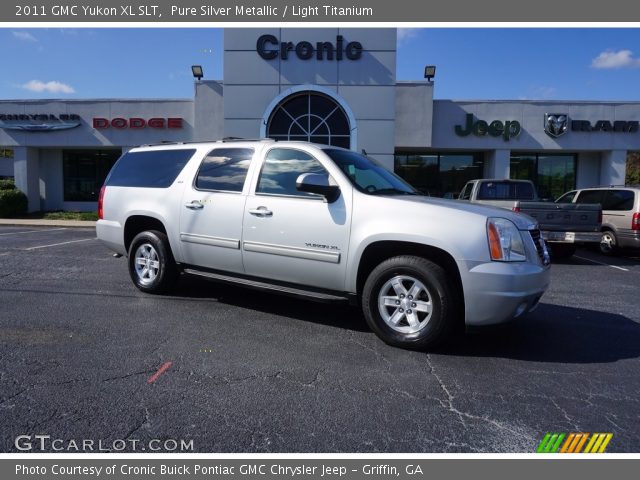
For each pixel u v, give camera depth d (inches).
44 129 823.7
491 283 154.9
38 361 151.7
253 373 146.3
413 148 815.1
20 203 808.9
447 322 160.2
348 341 177.2
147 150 246.5
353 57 663.1
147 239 235.6
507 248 159.5
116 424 115.3
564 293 273.4
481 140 797.9
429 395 134.0
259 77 668.7
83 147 858.8
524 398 133.3
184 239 219.9
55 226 687.7
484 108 791.7
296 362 155.9
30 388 132.6
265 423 117.3
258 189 199.0
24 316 200.4
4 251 394.6
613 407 129.0
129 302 225.1
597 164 840.9
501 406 128.3
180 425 115.6
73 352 160.1
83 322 193.3
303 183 171.5
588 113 787.4
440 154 866.1
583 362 161.3
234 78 670.5
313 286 187.0
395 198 174.6
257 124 673.6
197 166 222.2
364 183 187.8
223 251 206.8
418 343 164.4
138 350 163.3
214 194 211.0
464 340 181.2
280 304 226.4
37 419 116.6
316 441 110.4
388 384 140.6
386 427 116.7
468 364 157.3
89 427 113.8
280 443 109.4
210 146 222.8
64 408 122.0
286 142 201.5
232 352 163.5
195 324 193.5
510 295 155.3
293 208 187.3
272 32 665.0
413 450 108.0
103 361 152.8
